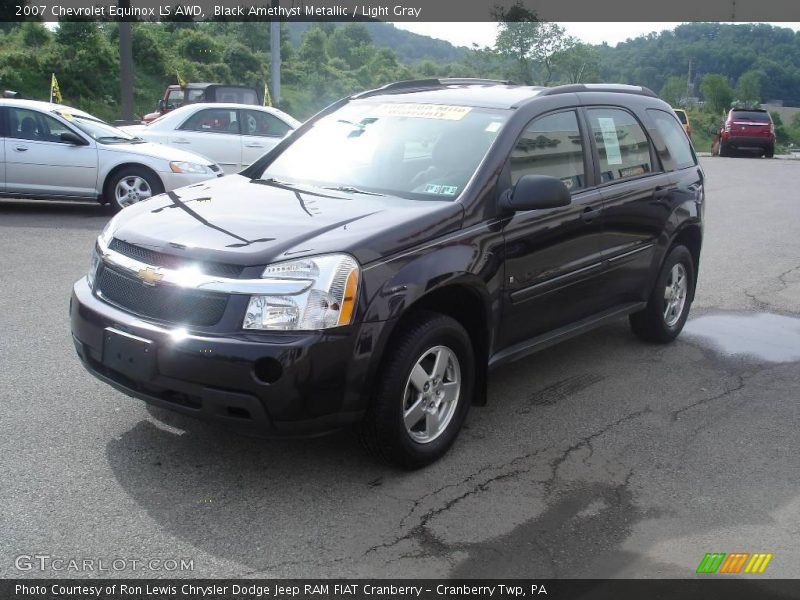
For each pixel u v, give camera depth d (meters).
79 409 4.63
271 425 3.61
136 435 4.35
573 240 5.00
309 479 3.99
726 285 8.67
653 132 6.05
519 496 3.95
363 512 3.72
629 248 5.61
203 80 42.41
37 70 33.44
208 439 4.35
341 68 72.19
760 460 4.47
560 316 5.08
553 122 5.05
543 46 59.81
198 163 11.50
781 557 3.53
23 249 8.72
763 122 30.80
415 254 3.96
